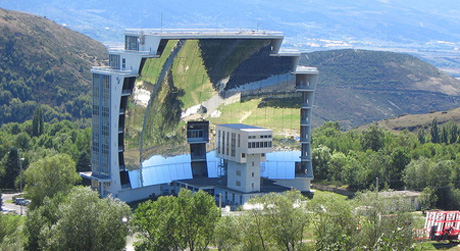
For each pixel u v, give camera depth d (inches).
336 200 6338.6
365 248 5861.2
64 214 6092.5
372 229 6136.8
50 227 6407.5
